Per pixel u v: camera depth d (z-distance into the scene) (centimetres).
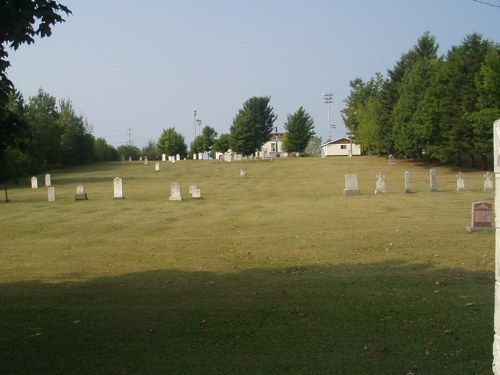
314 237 1639
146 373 622
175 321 832
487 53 4547
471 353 653
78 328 809
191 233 1812
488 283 1019
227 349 697
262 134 10450
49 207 2791
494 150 405
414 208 2288
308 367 627
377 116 7094
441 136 5366
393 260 1276
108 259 1411
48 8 720
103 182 5003
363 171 5484
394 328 765
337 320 813
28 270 1291
